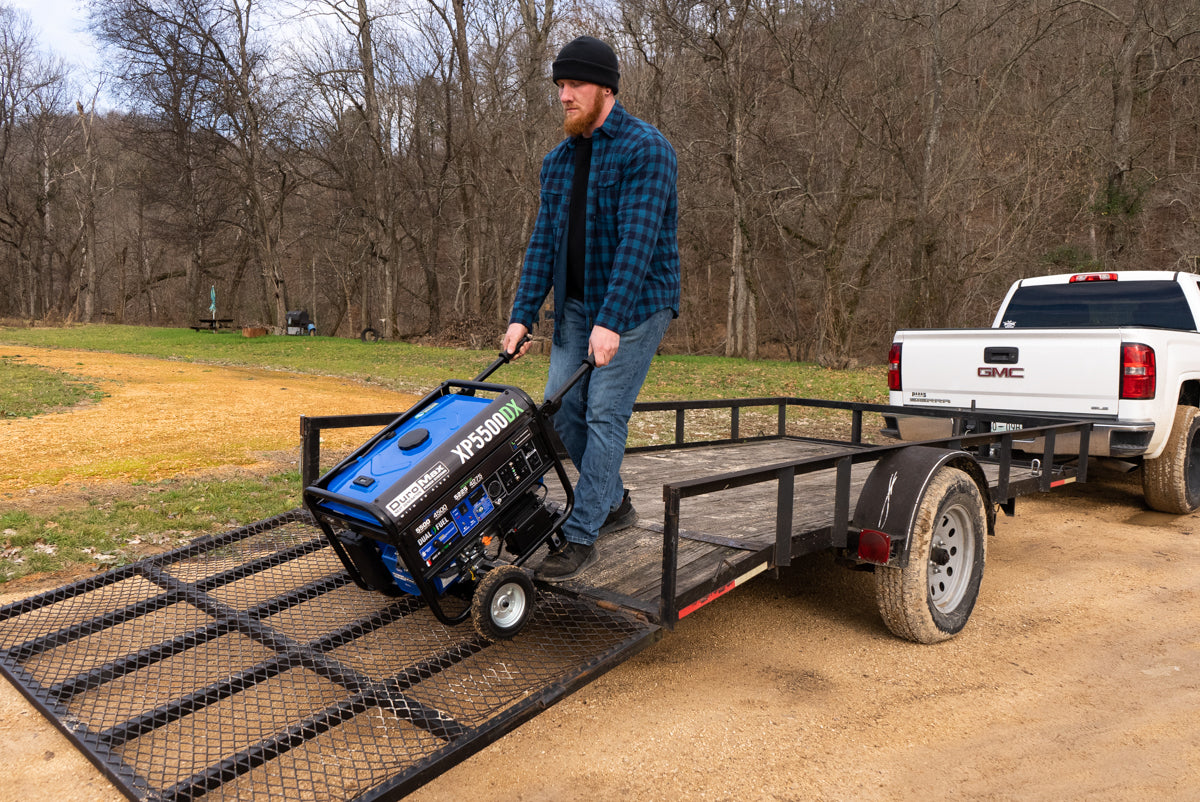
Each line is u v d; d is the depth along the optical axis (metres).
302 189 43.72
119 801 2.57
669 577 2.83
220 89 33.75
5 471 7.07
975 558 4.04
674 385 17.78
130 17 31.81
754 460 5.79
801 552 3.62
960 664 3.65
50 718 2.74
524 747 2.90
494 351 27.67
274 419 10.72
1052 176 24.02
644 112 26.86
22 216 46.69
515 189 31.62
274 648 3.03
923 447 3.92
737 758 2.83
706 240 36.28
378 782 2.36
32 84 44.59
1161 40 23.80
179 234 39.44
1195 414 6.26
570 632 3.05
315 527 4.19
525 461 3.06
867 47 23.98
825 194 26.16
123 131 37.12
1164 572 5.02
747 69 25.55
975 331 6.22
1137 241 24.45
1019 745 2.93
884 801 2.58
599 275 3.32
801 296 36.28
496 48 31.56
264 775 2.61
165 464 7.57
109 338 30.66
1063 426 5.02
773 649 3.81
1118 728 3.06
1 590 4.26
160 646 3.08
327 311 58.50
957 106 24.77
